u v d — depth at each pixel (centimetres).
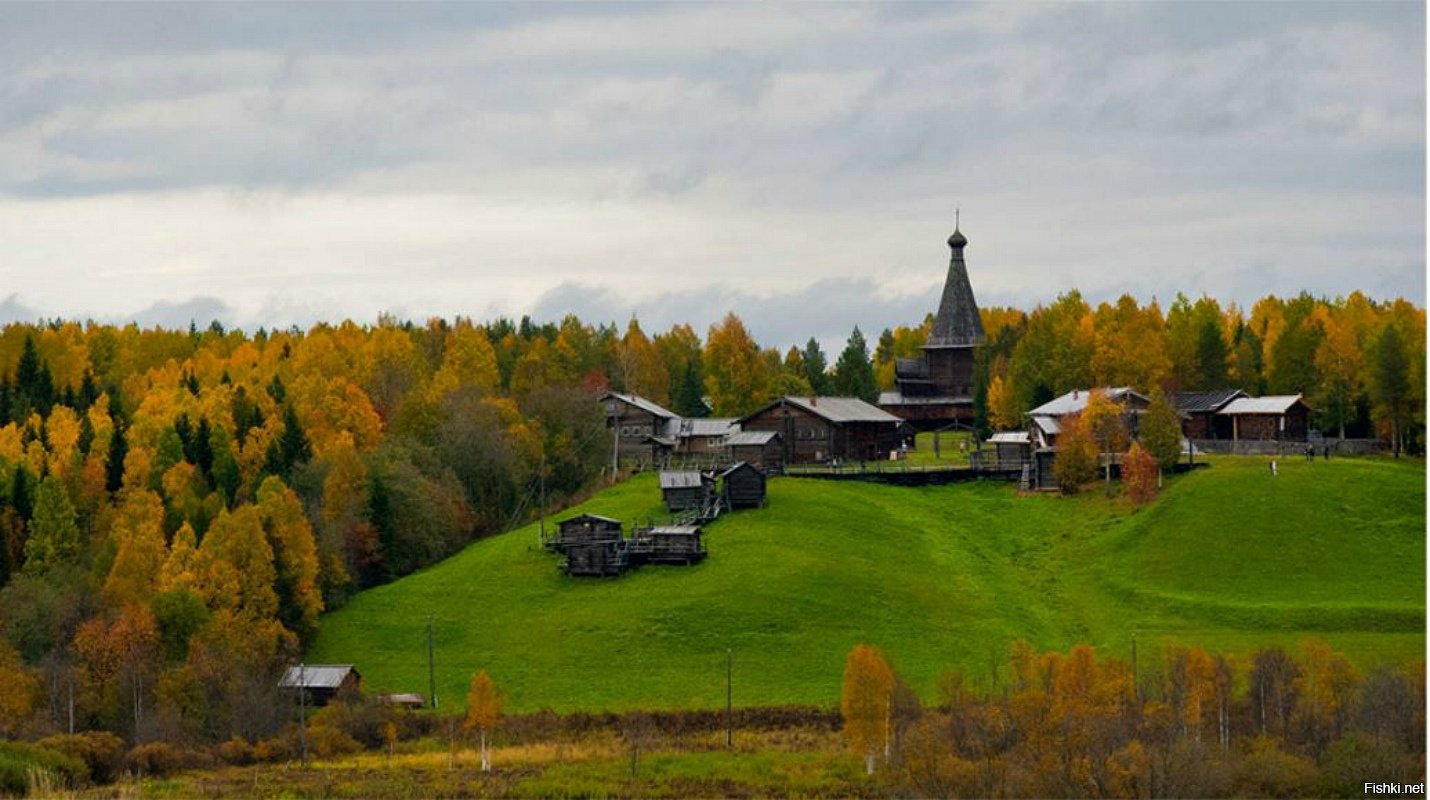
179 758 12356
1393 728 11031
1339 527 17175
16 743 12012
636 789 11131
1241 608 15425
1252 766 10412
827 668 14262
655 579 16262
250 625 14838
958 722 11312
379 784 11431
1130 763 10281
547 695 14012
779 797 10869
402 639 15500
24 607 14712
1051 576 17150
